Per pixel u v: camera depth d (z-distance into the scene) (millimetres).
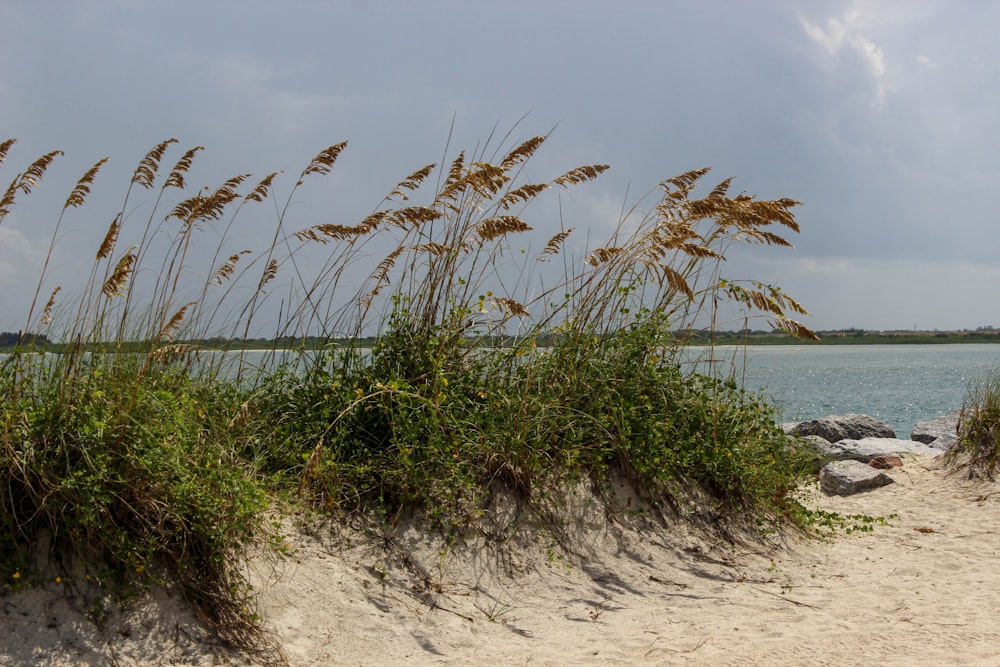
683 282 7590
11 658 4117
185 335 7086
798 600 6070
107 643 4355
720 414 8406
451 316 7438
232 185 6016
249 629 4738
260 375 7344
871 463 10906
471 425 7082
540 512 6816
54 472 4703
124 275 5508
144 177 5957
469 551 6250
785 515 8078
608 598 6066
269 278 7430
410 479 6477
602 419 7535
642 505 7422
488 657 4863
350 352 7406
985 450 10188
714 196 8172
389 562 5910
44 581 4504
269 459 6527
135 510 4742
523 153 7742
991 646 4727
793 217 7992
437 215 6871
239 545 5176
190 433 5547
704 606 5945
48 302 5547
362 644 4902
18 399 4992
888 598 6023
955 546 7672
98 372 5230
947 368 58812
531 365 7535
